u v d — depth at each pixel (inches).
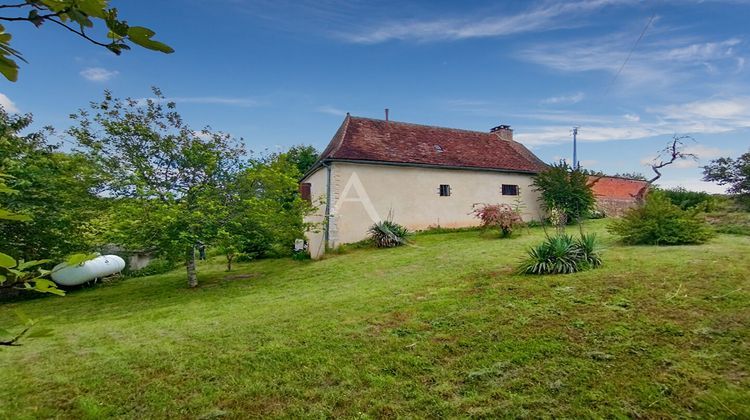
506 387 130.0
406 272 365.1
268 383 147.9
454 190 667.4
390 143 665.6
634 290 212.7
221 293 378.6
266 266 562.9
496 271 307.4
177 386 150.7
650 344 147.5
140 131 418.3
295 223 499.5
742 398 110.1
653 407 111.5
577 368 136.3
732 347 138.8
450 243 528.7
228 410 131.3
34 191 424.8
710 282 215.0
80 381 160.6
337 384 143.6
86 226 476.7
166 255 439.5
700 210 393.1
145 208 391.5
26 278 45.3
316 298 291.7
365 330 195.2
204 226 414.0
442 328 187.8
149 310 326.3
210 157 433.4
